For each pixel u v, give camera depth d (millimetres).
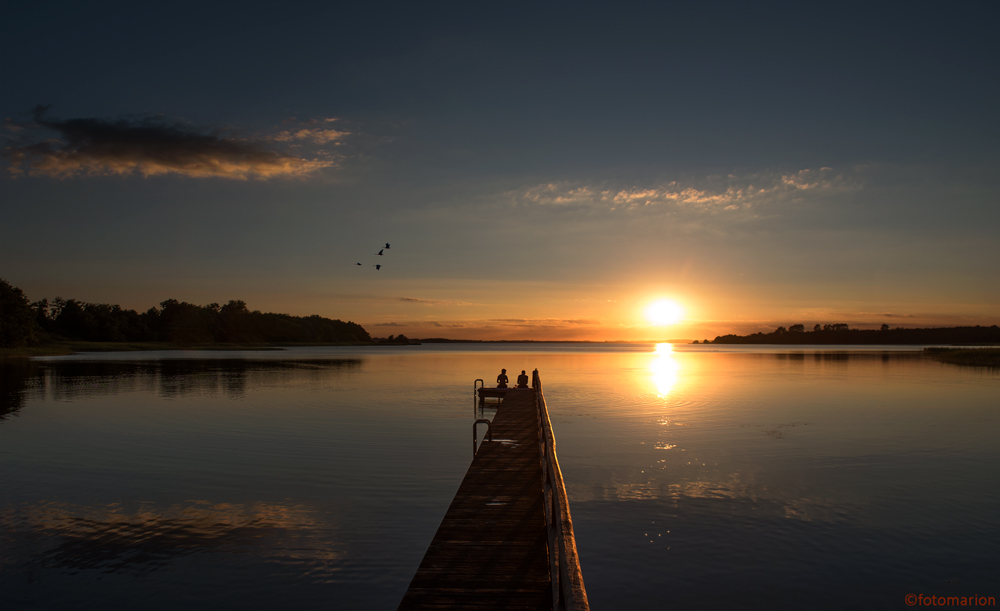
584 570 9641
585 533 11211
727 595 8844
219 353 114750
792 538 10977
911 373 55062
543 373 58250
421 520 11859
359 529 11344
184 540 10797
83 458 17391
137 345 134625
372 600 8555
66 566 9656
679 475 15438
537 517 9570
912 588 9078
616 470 15984
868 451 18484
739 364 77062
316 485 14414
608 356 117750
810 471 15883
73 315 132625
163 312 160875
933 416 26281
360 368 64625
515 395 29609
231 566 9648
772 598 8758
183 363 72062
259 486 14328
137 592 8766
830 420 25094
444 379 48125
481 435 21219
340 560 9891
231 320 179875
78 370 56625
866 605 8586
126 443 19688
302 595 8688
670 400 32844
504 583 7148
